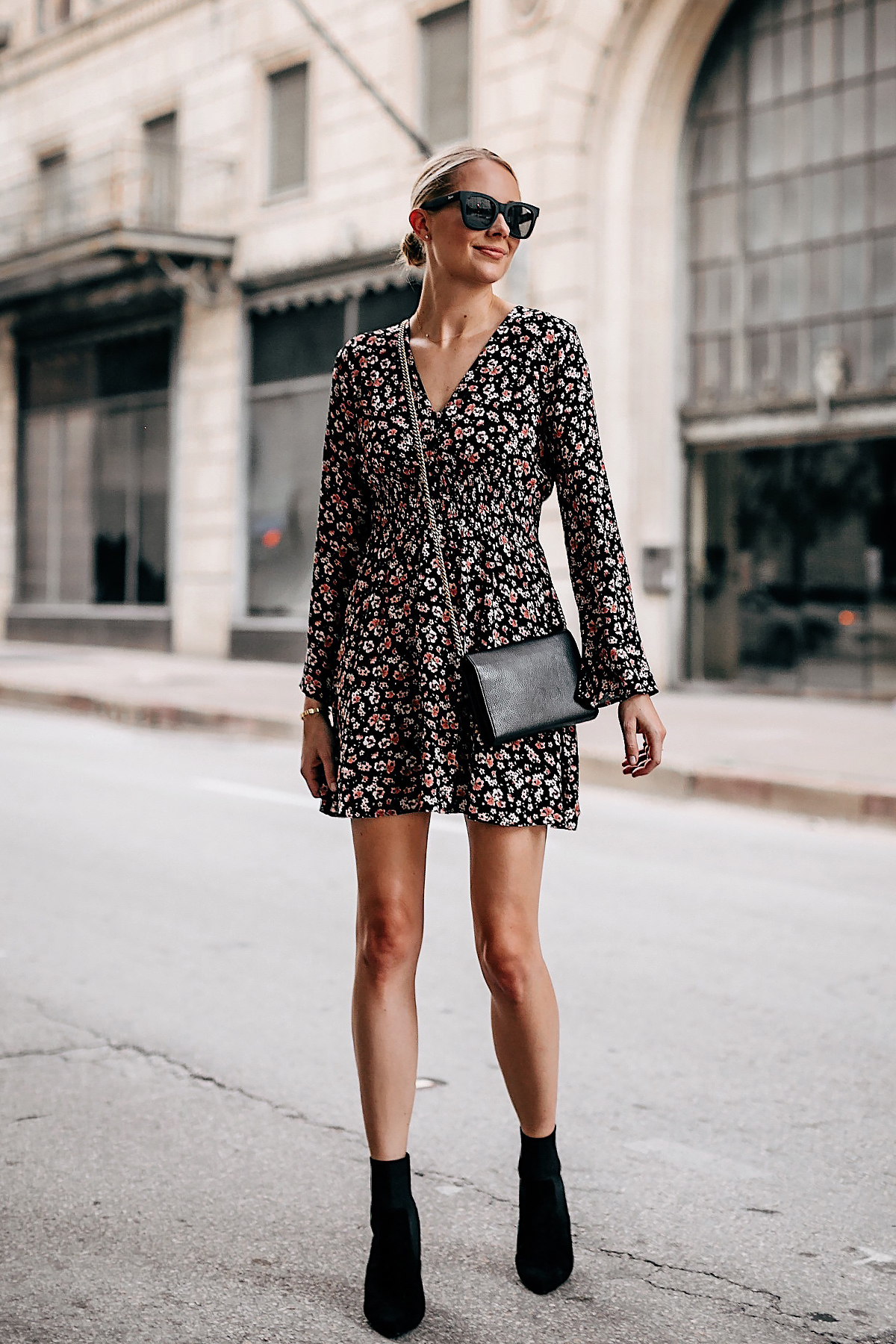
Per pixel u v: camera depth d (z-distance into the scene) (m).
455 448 2.39
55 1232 2.81
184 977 4.71
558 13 14.91
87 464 22.03
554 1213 2.55
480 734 2.38
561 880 6.28
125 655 20.25
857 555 13.59
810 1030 4.18
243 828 7.54
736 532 14.53
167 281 19.70
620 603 2.43
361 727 2.45
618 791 9.09
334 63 17.62
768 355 14.21
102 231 18.70
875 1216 2.91
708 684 14.74
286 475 18.62
